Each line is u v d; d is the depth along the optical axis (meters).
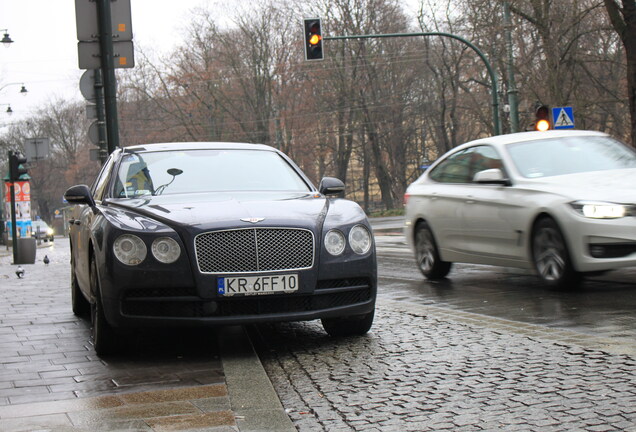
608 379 4.79
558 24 26.02
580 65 27.17
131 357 6.32
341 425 4.19
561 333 6.28
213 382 5.30
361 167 72.00
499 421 4.10
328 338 6.81
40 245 53.53
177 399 4.80
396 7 53.78
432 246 10.94
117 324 6.09
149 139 61.12
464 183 10.39
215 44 59.28
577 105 26.59
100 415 4.48
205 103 58.56
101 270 6.16
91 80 16.31
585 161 9.45
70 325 8.15
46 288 12.73
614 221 8.24
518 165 9.52
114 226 6.20
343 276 6.30
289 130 58.19
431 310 7.91
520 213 9.13
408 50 54.25
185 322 6.02
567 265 8.57
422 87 58.31
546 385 4.74
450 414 4.27
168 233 6.06
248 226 6.08
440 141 62.25
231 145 8.10
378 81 55.50
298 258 6.16
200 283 5.99
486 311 7.81
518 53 29.72
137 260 6.02
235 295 6.02
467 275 11.20
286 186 7.45
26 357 6.44
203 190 7.19
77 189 7.24
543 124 19.42
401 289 10.13
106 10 13.20
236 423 4.25
